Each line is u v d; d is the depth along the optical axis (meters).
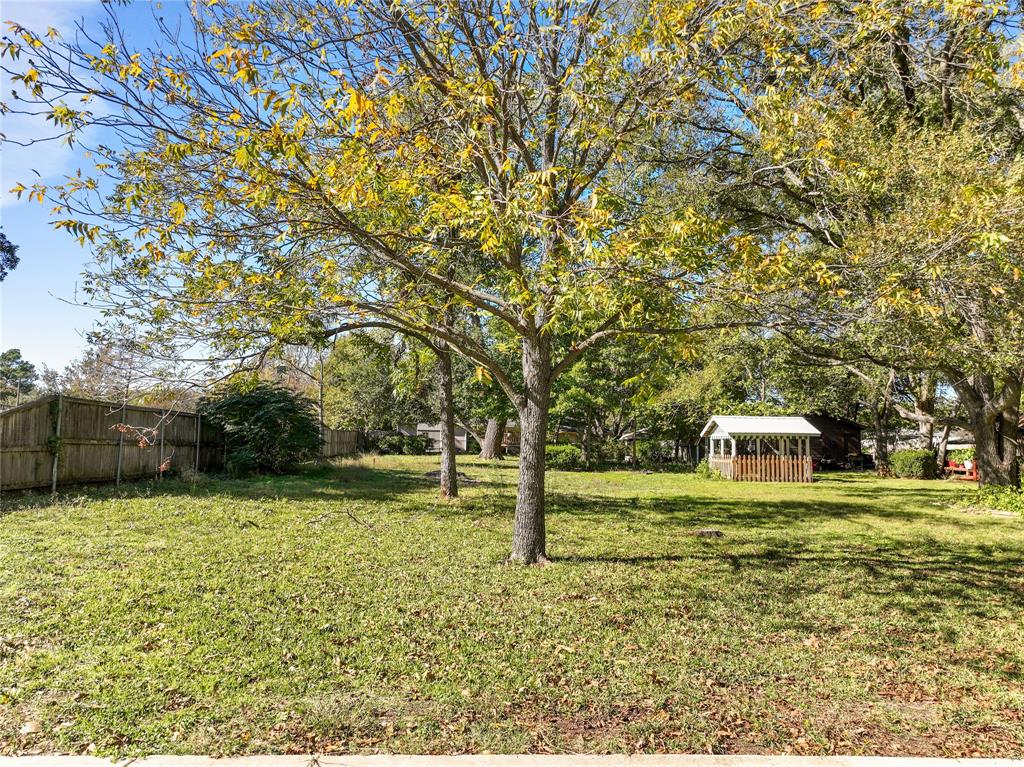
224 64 5.12
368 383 35.38
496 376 7.78
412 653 4.71
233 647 4.59
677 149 8.91
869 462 42.00
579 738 3.60
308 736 3.46
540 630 5.33
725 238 6.23
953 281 5.86
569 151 8.36
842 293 5.94
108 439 12.82
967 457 32.62
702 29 6.05
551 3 6.80
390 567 7.15
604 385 32.06
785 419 27.89
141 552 7.07
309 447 17.39
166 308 6.11
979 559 9.07
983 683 4.66
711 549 9.23
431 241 6.78
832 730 3.87
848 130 8.54
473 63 7.14
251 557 7.20
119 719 3.50
